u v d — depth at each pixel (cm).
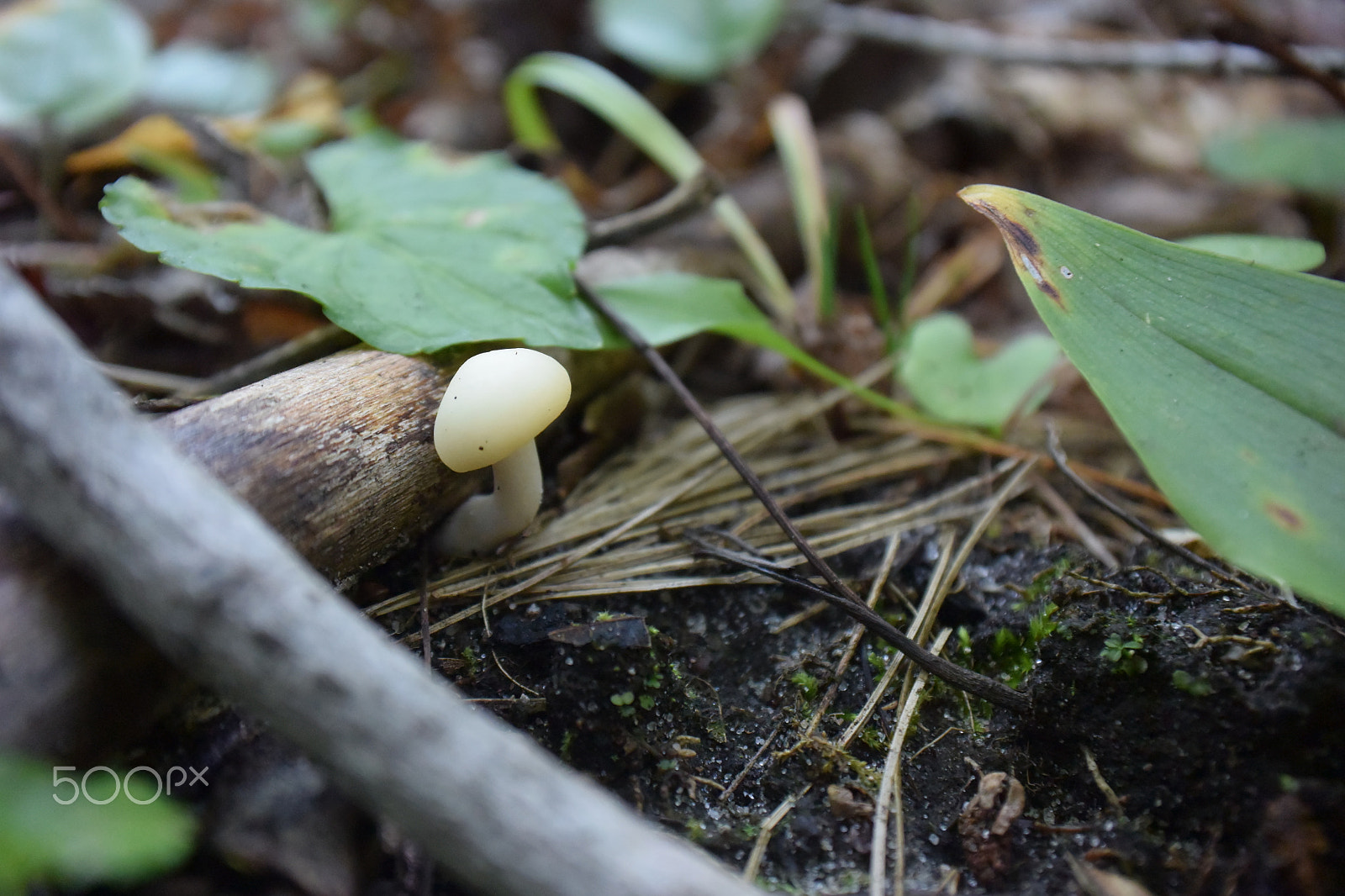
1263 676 21
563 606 23
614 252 27
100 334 26
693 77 31
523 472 22
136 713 20
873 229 30
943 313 29
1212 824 21
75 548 19
